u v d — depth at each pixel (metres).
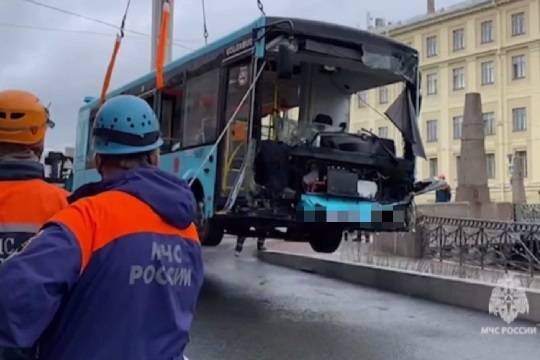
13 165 2.74
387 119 9.32
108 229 1.94
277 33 7.62
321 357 6.05
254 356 6.04
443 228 11.76
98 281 1.88
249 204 7.60
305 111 8.80
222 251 15.53
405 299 9.27
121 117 2.12
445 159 55.09
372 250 13.38
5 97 2.72
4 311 1.71
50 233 1.87
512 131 51.06
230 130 8.06
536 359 6.00
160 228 2.04
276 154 7.74
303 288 10.26
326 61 8.36
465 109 17.25
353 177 8.30
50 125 2.97
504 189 50.34
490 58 52.94
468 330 7.20
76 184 14.20
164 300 2.00
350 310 8.39
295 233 9.34
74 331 1.87
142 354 1.91
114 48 11.72
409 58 8.84
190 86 9.48
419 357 6.07
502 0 51.84
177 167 9.55
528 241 9.97
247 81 7.86
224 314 8.02
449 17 55.62
